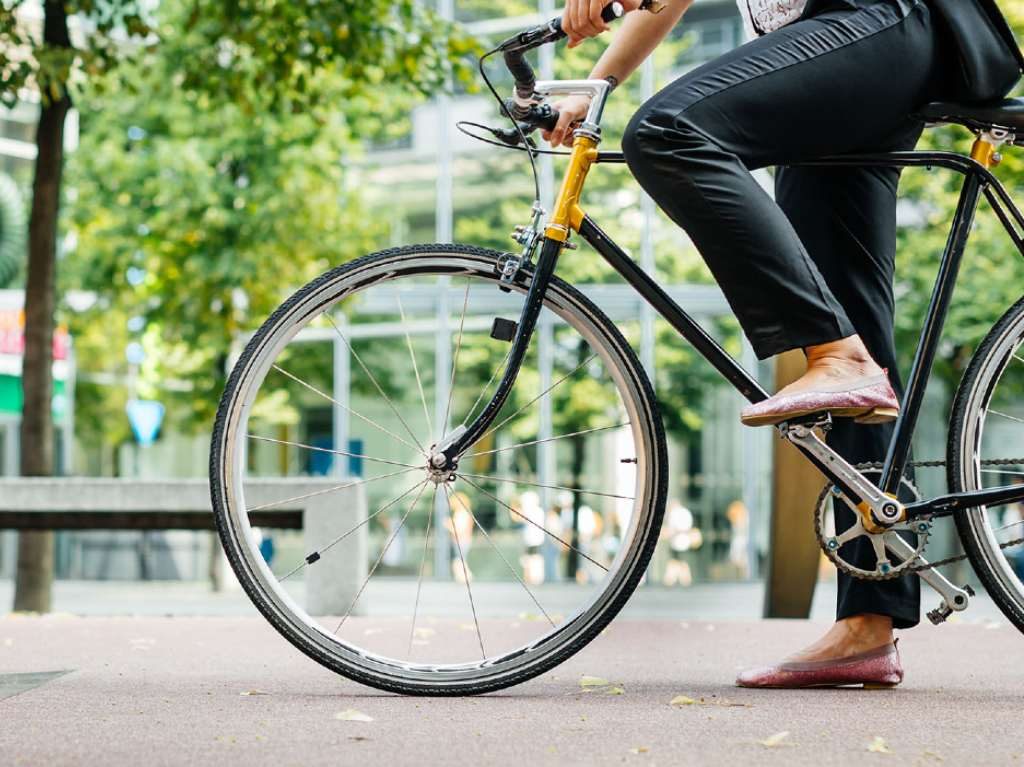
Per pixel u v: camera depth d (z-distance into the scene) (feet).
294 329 9.79
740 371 9.67
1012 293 43.24
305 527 22.68
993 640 15.17
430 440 10.02
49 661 12.82
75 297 57.57
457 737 8.09
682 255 49.62
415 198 60.54
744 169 9.18
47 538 30.91
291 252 48.65
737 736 8.18
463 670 9.90
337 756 7.47
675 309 9.73
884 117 9.52
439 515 57.62
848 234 10.47
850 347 9.28
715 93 9.12
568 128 10.25
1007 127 9.89
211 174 48.80
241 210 48.83
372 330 57.82
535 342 10.25
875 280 10.50
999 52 9.65
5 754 7.53
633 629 17.26
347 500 22.68
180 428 64.49
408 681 9.85
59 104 30.42
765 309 9.22
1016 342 10.21
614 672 11.95
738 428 57.26
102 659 13.00
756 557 57.77
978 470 10.12
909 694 10.14
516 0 57.57
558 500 52.01
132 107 49.19
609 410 49.85
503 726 8.49
